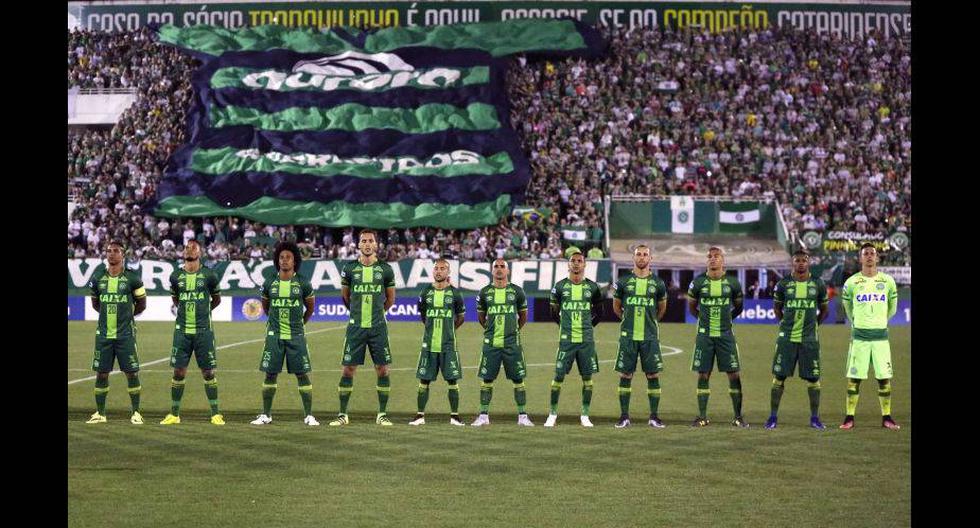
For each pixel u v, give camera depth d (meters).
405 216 41.09
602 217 41.38
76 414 16.88
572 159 43.28
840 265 39.06
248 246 39.72
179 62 46.62
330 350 26.83
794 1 49.28
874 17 48.53
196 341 15.42
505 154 42.75
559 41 46.66
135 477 10.98
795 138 44.12
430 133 43.59
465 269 37.44
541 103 45.50
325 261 37.31
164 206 40.81
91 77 46.50
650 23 48.75
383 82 45.31
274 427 14.75
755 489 10.52
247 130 43.44
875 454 12.44
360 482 10.79
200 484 10.66
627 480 10.92
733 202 41.66
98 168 42.72
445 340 15.44
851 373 15.13
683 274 40.25
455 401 15.52
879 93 46.03
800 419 16.45
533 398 19.11
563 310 15.45
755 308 38.09
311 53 46.06
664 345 28.50
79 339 29.39
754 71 46.47
